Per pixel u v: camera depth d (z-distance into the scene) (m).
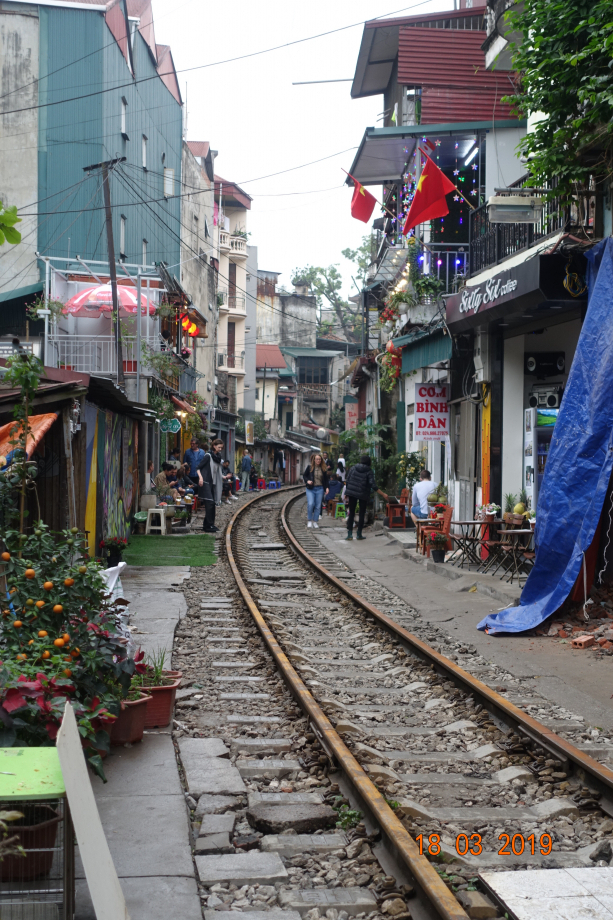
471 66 19.73
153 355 22.89
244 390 58.34
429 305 17.77
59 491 11.05
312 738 6.20
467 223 18.81
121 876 4.05
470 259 16.34
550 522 10.19
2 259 26.91
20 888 3.79
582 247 10.84
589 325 10.16
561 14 10.17
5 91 27.12
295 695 7.21
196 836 4.59
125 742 5.93
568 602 10.38
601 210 10.97
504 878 4.01
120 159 20.59
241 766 5.68
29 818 3.76
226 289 53.91
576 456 9.95
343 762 5.32
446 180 15.44
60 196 27.20
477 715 6.88
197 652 9.08
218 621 10.73
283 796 5.17
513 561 13.34
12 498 7.35
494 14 17.70
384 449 27.42
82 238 27.25
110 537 15.13
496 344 15.11
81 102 27.28
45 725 4.11
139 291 20.98
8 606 5.45
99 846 3.26
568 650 9.09
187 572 14.62
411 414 24.48
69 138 27.25
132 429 19.44
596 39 9.42
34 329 24.64
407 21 20.52
